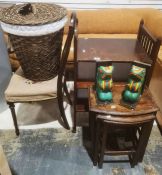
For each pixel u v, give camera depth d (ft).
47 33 4.42
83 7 8.70
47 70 5.16
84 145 5.50
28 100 5.19
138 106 4.21
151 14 7.88
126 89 4.20
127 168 4.97
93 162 5.03
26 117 6.39
